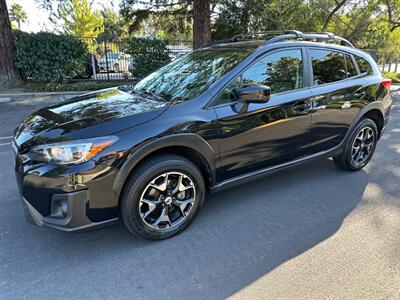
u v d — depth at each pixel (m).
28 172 2.41
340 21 18.53
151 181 2.61
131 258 2.58
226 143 2.92
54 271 2.43
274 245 2.74
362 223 3.06
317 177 4.06
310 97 3.41
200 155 2.81
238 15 14.16
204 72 3.17
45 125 2.66
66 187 2.33
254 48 3.22
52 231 2.91
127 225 2.62
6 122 6.72
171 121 2.62
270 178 4.03
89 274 2.40
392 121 7.12
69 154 2.32
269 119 3.14
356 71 3.98
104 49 13.40
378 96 4.12
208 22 11.69
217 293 2.22
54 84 10.95
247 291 2.24
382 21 18.20
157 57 12.27
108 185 2.42
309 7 16.34
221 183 3.07
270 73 3.20
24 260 2.54
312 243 2.77
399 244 2.75
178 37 15.77
